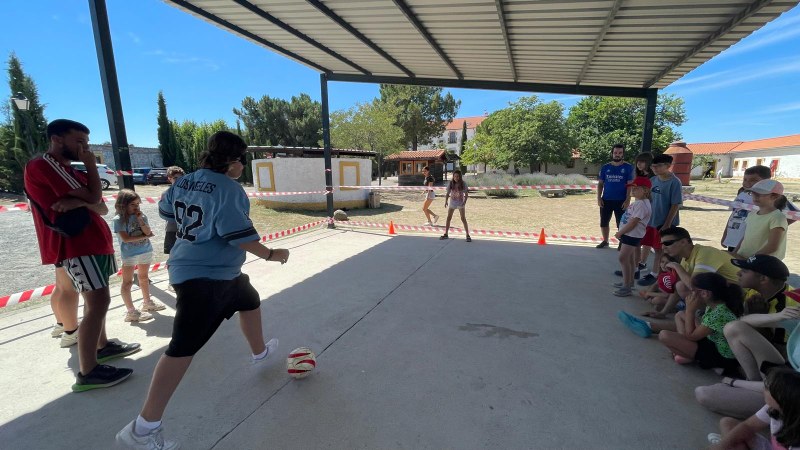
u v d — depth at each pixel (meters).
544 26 4.51
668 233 3.53
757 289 2.62
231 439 2.03
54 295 3.09
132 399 2.42
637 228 3.95
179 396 2.41
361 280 4.76
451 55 5.99
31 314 3.76
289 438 2.04
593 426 2.13
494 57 5.86
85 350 2.46
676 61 5.46
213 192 1.96
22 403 2.36
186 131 36.62
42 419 2.21
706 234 8.20
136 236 3.49
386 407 2.29
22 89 18.56
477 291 4.34
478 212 12.30
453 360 2.83
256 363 2.69
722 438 1.89
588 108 31.80
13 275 5.32
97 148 32.56
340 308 3.85
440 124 42.34
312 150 13.70
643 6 3.84
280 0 4.29
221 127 35.28
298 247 6.68
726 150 47.00
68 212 2.35
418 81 7.61
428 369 2.71
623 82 6.80
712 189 21.23
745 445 1.80
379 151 27.67
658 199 4.59
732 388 2.22
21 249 6.95
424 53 5.98
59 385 2.56
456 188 7.05
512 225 9.65
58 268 2.91
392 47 5.84
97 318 2.49
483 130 35.34
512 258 5.85
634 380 2.59
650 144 6.73
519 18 4.36
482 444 1.99
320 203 12.58
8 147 18.09
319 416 2.21
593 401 2.35
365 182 13.76
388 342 3.12
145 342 3.19
